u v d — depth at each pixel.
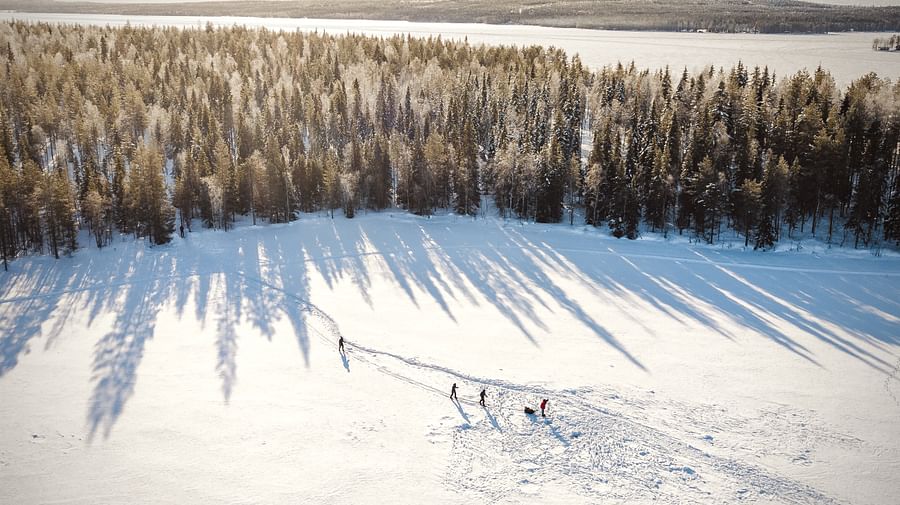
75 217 98.81
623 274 85.75
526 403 55.34
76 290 81.00
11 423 53.50
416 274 85.56
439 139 110.00
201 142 119.69
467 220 106.50
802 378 60.75
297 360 63.62
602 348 66.06
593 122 141.25
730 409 55.25
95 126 123.75
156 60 176.50
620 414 53.91
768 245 94.19
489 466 47.06
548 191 103.50
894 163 100.12
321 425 52.12
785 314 74.31
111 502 43.72
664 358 64.06
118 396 57.56
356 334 68.81
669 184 98.62
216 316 74.00
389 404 55.22
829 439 51.38
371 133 132.62
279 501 43.22
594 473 46.41
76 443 50.50
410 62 178.00
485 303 77.06
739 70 147.25
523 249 94.56
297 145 121.00
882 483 46.28
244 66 177.00
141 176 95.69
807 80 130.25
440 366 61.78
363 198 110.62
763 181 93.81
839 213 101.19
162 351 66.00
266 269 87.00
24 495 44.59
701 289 81.12
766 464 48.03
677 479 45.88
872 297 78.62
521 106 135.38
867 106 106.44
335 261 89.75
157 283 82.94
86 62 165.38
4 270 86.25
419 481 45.22
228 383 59.34
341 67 174.88
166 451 49.19
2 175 89.94
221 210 101.31
